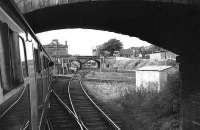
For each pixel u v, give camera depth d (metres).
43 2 13.77
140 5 13.90
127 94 30.08
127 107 25.47
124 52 148.88
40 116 10.35
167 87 24.23
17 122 4.97
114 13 16.20
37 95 8.98
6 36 4.21
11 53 4.57
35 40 9.86
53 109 25.27
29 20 16.17
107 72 79.31
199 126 14.93
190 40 15.90
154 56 108.19
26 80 6.35
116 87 44.47
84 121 21.00
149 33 19.19
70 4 13.62
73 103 28.47
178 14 14.88
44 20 17.58
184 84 16.78
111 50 160.75
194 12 14.02
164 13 15.20
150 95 25.61
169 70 31.17
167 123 18.89
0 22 4.08
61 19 18.20
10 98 4.33
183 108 16.88
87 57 117.06
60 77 67.88
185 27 15.73
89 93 36.41
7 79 4.11
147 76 31.70
